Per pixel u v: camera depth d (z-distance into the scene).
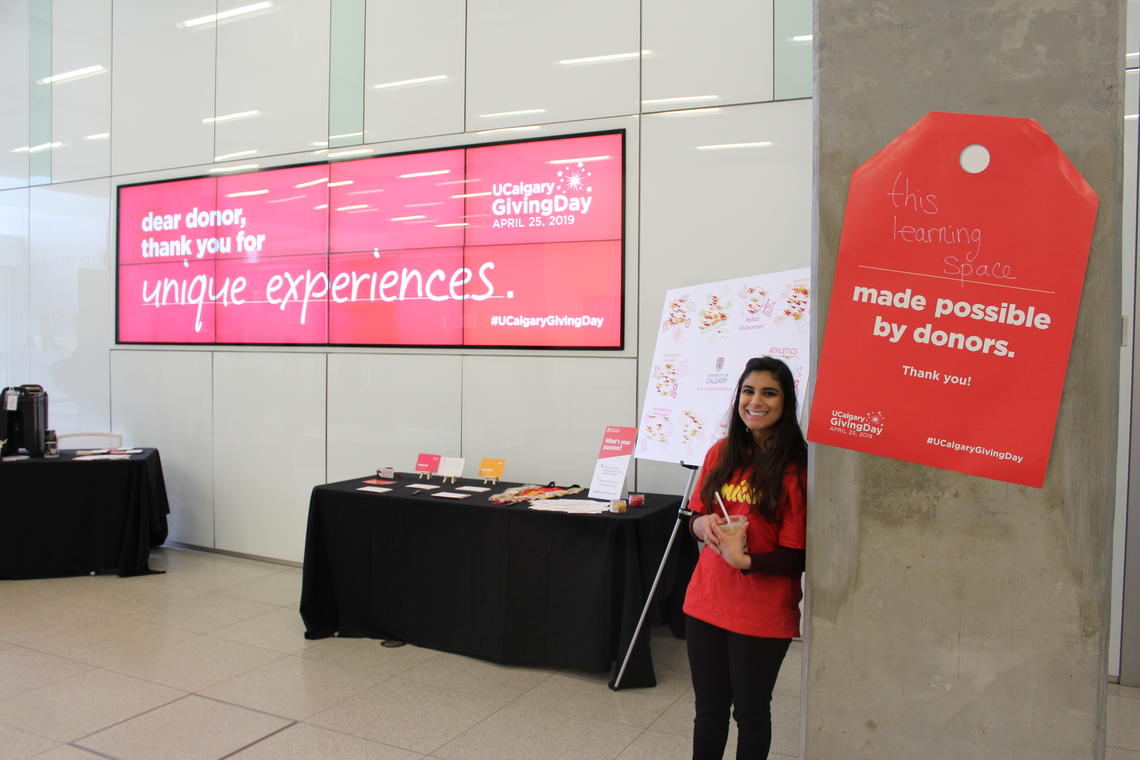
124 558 5.00
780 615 2.08
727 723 2.17
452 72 4.71
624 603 3.34
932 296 1.66
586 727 3.01
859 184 1.70
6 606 4.43
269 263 5.32
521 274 4.53
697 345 3.15
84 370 6.08
